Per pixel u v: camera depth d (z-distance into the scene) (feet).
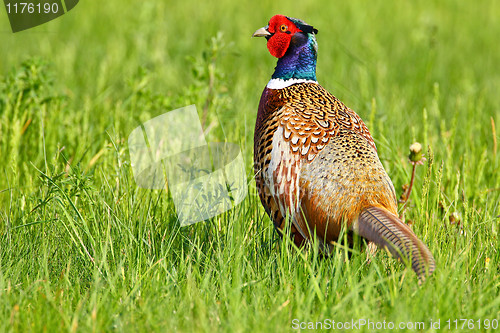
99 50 49.67
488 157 31.58
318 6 71.20
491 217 24.90
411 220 24.61
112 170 26.89
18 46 51.31
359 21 63.31
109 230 21.40
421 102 40.96
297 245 22.12
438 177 23.29
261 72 43.93
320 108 22.45
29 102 32.01
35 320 17.47
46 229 22.62
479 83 47.42
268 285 20.34
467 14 71.10
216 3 70.95
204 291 19.57
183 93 35.06
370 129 28.86
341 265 20.15
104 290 19.62
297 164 21.12
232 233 21.52
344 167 20.21
